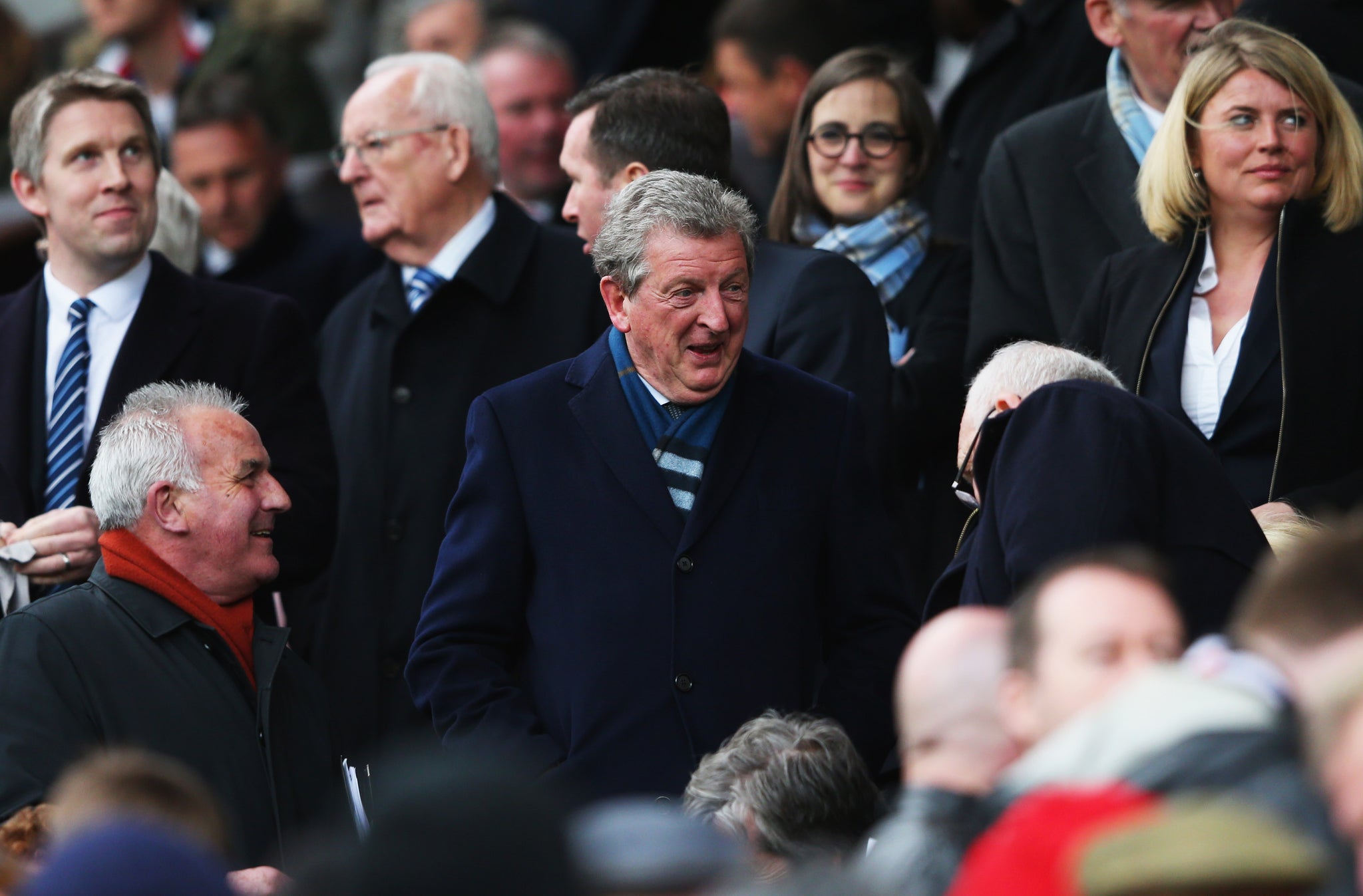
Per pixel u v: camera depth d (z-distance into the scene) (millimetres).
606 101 16672
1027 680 8891
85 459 16641
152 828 6609
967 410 13586
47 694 13891
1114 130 18406
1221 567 11625
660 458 13914
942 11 25828
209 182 23141
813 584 14094
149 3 28594
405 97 18406
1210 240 16031
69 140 16828
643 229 13508
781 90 24281
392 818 6008
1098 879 5926
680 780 13281
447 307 18172
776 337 16281
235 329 17250
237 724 14453
